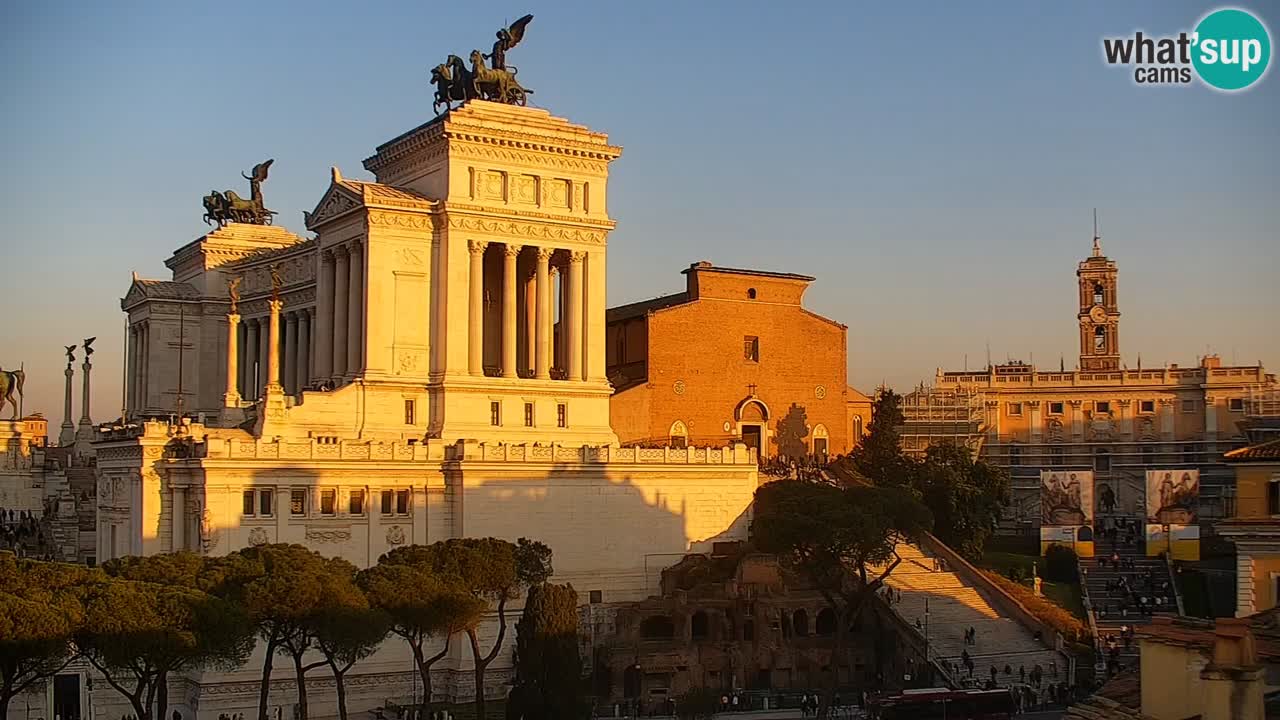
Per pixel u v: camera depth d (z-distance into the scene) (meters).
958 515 168.12
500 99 157.75
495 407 153.25
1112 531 199.38
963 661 134.75
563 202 159.62
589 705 115.75
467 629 113.69
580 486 144.25
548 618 113.56
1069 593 160.75
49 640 85.81
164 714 95.88
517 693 112.88
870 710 120.75
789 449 183.62
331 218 157.25
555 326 176.75
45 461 193.50
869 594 139.88
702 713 120.19
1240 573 69.62
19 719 116.75
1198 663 39.84
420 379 151.12
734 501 154.00
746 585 141.12
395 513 135.62
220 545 125.69
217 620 93.50
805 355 186.12
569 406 157.75
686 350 177.62
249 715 123.75
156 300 198.25
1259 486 71.81
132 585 92.31
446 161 153.12
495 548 120.38
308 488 130.50
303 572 102.00
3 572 89.62
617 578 145.62
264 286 195.75
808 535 135.75
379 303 149.75
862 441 184.62
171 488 129.62
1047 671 135.50
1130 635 142.38
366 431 147.00
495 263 162.88
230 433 133.38
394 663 131.00
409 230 152.00
